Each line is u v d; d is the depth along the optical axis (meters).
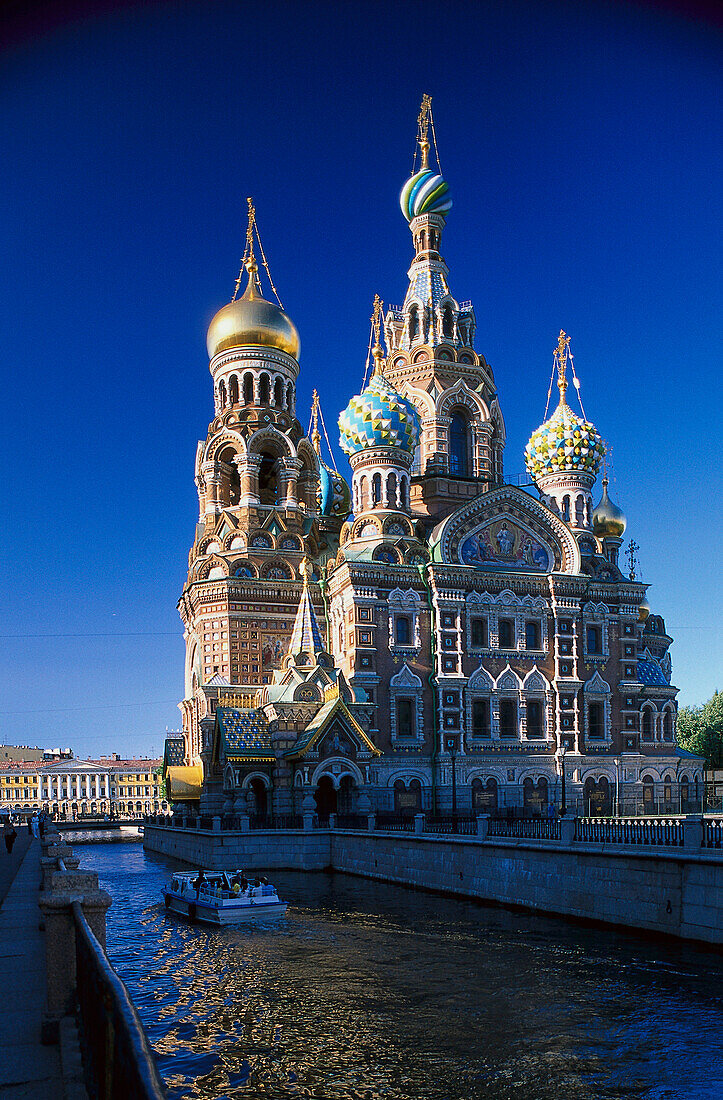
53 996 14.59
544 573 84.31
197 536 93.94
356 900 49.00
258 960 34.47
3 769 178.88
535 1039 24.70
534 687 82.25
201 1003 28.73
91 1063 12.07
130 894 55.06
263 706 76.81
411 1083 22.00
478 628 81.94
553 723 82.31
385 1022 26.39
